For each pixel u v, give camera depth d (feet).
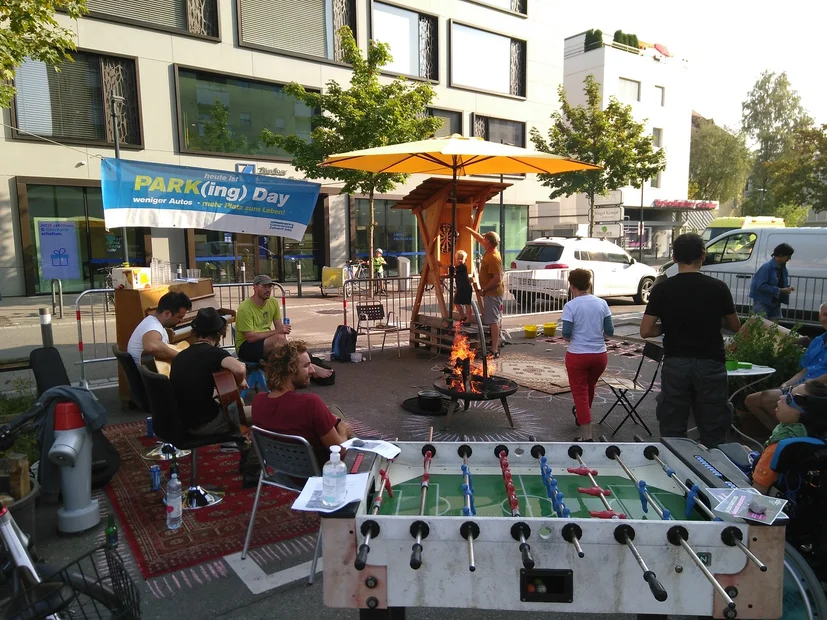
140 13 56.03
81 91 54.03
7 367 18.29
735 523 6.84
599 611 7.07
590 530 6.91
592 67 113.80
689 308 13.96
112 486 15.26
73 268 55.67
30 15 27.81
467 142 23.76
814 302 34.91
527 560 6.43
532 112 88.69
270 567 11.54
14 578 7.48
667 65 123.03
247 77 62.23
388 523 7.09
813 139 92.07
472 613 10.23
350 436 12.80
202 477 15.88
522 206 91.25
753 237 38.81
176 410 13.51
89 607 7.40
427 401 21.43
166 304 16.97
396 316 40.06
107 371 27.45
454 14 77.82
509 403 22.99
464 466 9.14
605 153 77.61
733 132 173.17
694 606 6.98
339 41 68.54
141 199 21.62
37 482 12.54
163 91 57.57
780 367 19.45
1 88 29.14
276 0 63.82
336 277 57.98
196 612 10.14
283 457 11.57
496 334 29.94
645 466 9.59
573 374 17.79
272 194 23.41
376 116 51.34
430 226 31.48
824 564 9.47
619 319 43.93
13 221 52.24
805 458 9.61
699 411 14.23
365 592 7.27
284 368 11.59
